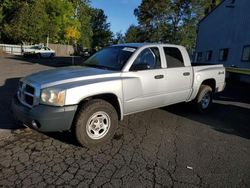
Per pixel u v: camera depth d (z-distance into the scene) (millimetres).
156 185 3215
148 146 4344
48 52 29781
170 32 46938
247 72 12305
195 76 6027
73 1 47469
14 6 32844
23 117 3900
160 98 5180
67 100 3766
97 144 4203
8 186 3045
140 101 4770
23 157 3738
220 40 21125
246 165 3854
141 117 5957
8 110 5832
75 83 3941
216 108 7516
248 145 4652
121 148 4211
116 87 4297
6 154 3801
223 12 20641
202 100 6523
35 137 4445
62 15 42781
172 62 5500
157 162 3795
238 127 5715
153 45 5207
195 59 27656
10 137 4395
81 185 3141
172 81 5352
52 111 3678
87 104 4023
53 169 3461
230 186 3281
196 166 3740
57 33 42594
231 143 4703
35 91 3836
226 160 3984
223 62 20344
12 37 33656
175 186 3217
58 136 4527
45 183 3143
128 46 5141
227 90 11781
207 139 4840
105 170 3502
